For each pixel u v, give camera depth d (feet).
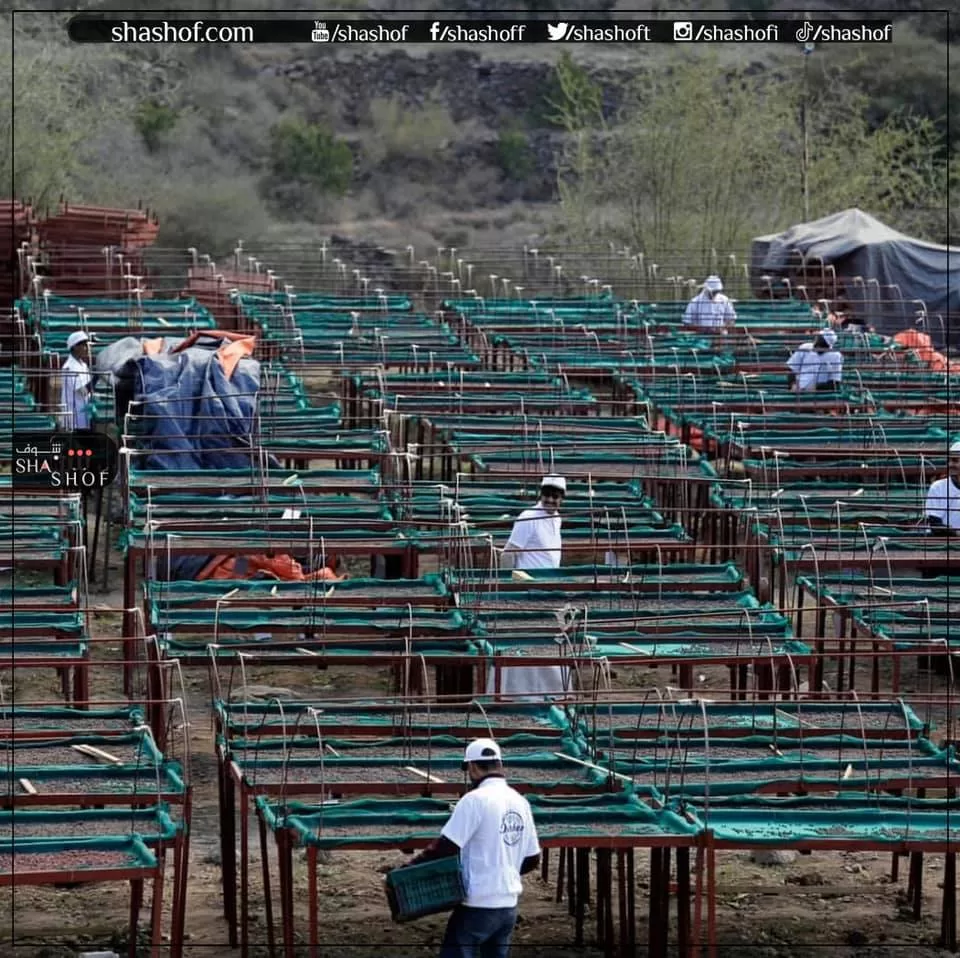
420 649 114.21
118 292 253.03
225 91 529.04
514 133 544.21
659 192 389.19
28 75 380.99
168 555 127.95
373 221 510.99
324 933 97.14
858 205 397.60
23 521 139.95
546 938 98.17
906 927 100.68
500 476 162.71
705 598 127.34
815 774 96.07
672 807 89.51
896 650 115.96
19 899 100.99
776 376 211.41
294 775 92.73
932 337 290.76
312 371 235.20
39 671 144.15
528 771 95.81
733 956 95.76
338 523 137.18
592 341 235.81
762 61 501.97
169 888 103.40
